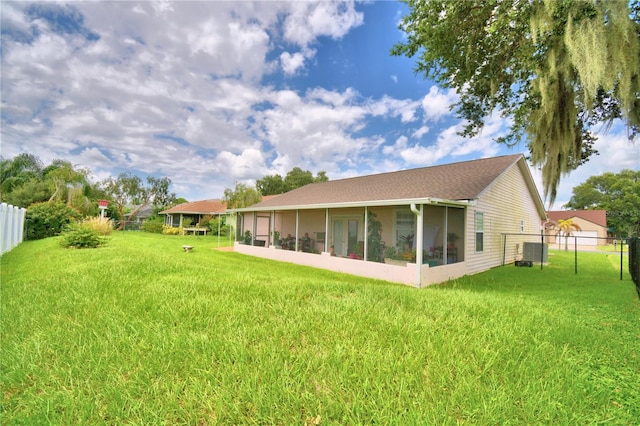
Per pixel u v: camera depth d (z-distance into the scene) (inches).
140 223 1251.2
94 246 411.2
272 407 69.2
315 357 91.6
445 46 259.4
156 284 182.4
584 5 191.2
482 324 127.4
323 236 495.2
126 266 236.4
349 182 671.8
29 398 73.9
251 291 170.2
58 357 92.7
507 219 499.5
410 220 347.3
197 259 400.5
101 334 108.4
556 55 224.7
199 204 1336.1
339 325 118.3
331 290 183.0
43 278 209.5
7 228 401.7
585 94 211.9
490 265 446.3
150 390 75.3
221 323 118.8
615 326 148.7
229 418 66.3
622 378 93.0
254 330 111.6
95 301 145.3
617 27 194.4
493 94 269.6
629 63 202.5
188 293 162.9
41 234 590.9
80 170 980.6
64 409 70.1
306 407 69.5
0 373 83.6
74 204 837.8
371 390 76.0
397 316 129.3
